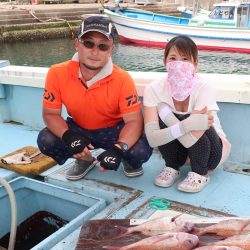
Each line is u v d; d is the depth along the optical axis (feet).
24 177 8.75
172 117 7.67
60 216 8.68
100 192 8.17
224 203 7.43
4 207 8.52
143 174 8.82
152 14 59.62
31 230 8.93
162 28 55.06
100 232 6.37
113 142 8.50
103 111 7.94
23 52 59.98
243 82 8.93
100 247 5.97
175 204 7.40
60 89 7.82
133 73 10.13
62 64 7.91
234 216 6.92
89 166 8.82
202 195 7.76
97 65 7.29
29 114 12.47
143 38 57.72
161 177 8.18
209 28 51.65
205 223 6.34
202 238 5.95
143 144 8.04
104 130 8.32
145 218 6.95
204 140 7.45
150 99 7.92
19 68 12.35
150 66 46.19
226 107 9.13
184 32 53.62
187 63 7.36
